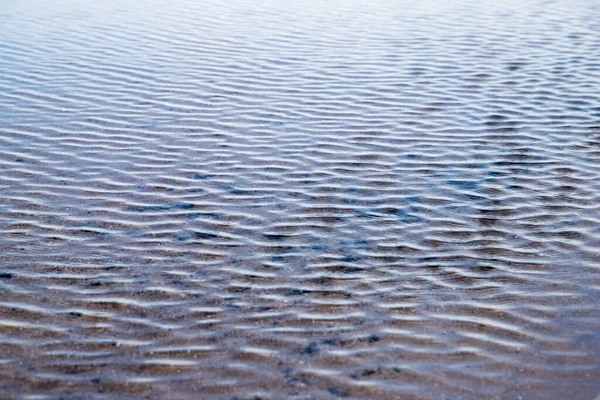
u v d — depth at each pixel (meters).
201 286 6.12
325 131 9.40
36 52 12.55
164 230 7.00
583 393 4.91
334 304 5.88
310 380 5.02
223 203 7.53
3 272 6.29
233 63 12.12
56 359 5.22
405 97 10.61
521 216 7.27
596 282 6.16
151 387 4.95
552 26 14.47
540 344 5.41
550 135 9.26
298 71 11.75
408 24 14.66
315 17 15.19
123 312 5.77
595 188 7.83
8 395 4.86
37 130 9.33
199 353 5.29
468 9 15.91
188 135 9.25
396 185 7.93
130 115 9.88
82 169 8.27
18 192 7.71
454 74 11.62
